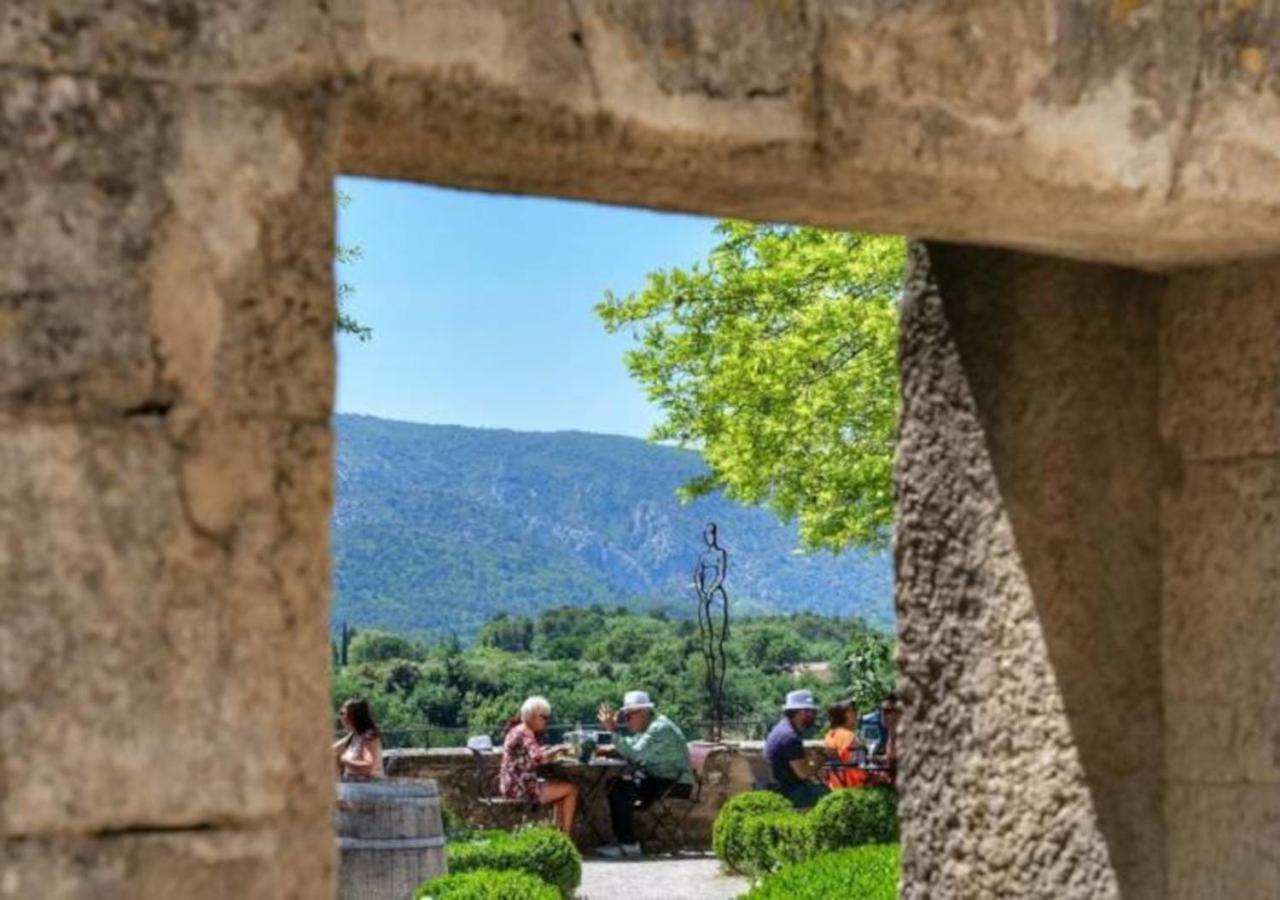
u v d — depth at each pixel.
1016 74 3.63
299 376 3.01
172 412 2.93
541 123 3.25
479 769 19.86
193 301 2.95
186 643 2.92
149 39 2.94
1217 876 4.35
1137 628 4.48
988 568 4.55
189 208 2.95
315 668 3.00
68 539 2.86
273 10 3.01
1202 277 4.44
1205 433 4.43
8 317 2.85
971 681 4.58
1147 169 3.77
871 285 17.34
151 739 2.89
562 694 35.50
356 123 3.20
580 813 19.34
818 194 3.63
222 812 2.92
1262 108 3.87
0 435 2.83
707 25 3.36
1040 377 4.49
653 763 19.00
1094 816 4.42
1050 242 4.12
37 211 2.87
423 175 3.50
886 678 19.62
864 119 3.50
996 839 4.53
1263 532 4.31
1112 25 3.73
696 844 19.69
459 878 13.71
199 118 2.96
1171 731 4.47
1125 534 4.49
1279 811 4.24
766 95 3.41
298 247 3.02
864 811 16.39
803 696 19.25
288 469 3.00
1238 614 4.35
